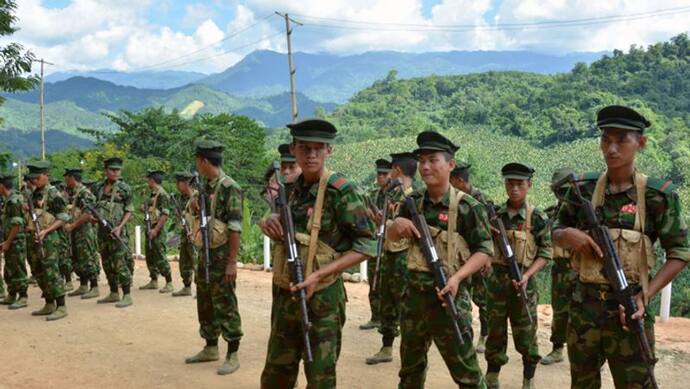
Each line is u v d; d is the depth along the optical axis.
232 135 44.88
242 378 5.73
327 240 3.79
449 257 4.06
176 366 6.09
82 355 6.48
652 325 3.48
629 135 3.32
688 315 11.64
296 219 3.84
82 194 9.47
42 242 7.91
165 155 41.16
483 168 94.06
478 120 145.25
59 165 42.47
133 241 17.11
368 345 6.92
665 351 6.65
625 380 3.42
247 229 15.05
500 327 5.25
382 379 5.72
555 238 3.64
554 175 4.03
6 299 9.12
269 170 4.08
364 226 3.74
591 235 3.47
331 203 3.78
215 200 5.81
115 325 7.81
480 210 4.07
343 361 6.29
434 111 177.00
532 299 5.28
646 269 3.37
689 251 3.35
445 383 5.61
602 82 149.00
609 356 3.47
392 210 6.18
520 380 5.74
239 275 12.04
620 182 3.47
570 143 116.12
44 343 6.95
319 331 3.77
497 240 5.19
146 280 11.46
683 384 5.68
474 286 6.72
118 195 9.31
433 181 4.09
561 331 6.07
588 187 3.60
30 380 5.68
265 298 9.64
